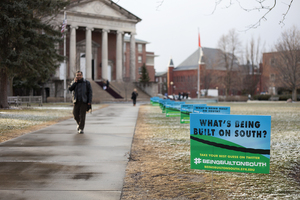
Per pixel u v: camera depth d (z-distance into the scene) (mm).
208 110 8953
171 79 107938
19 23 22578
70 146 8352
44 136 10203
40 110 24016
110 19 62250
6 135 10344
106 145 8531
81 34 63781
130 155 7215
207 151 4199
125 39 80062
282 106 35000
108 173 5668
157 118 17750
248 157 4035
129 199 4320
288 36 51656
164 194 4520
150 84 58688
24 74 24984
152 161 6641
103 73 61562
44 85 51469
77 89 10852
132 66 64875
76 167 6086
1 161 6559
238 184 4992
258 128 3988
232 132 4090
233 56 69938
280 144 8703
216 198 4324
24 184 4988
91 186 4898
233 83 70812
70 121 15688
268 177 5402
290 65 52375
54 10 27203
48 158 6859
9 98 28938
